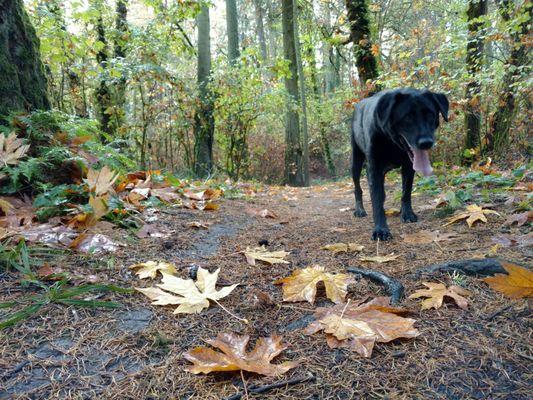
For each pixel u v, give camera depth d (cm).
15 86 319
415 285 203
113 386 130
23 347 149
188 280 205
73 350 148
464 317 169
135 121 853
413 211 386
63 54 601
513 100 701
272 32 2311
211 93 947
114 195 318
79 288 186
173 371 138
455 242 269
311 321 170
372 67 941
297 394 126
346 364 141
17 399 123
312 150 2066
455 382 130
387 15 1298
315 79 1961
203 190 473
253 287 212
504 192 389
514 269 153
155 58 816
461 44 645
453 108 689
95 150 365
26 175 269
